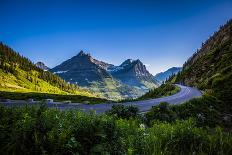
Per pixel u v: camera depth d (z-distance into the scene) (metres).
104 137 6.58
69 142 5.74
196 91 70.19
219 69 101.44
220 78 65.69
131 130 9.66
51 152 5.53
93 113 8.01
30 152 5.54
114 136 7.23
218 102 38.69
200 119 24.39
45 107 7.94
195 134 9.18
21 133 5.74
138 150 7.42
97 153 6.10
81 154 5.91
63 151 5.65
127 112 19.75
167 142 8.53
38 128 6.04
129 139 7.77
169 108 25.47
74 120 7.20
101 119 7.55
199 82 113.88
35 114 7.06
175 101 45.53
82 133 6.53
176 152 7.97
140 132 8.83
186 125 10.24
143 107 34.81
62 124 6.45
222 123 27.42
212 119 27.69
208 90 61.22
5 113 7.03
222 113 33.44
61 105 34.22
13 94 99.12
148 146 7.55
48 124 6.29
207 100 36.62
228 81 60.16
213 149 8.48
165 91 105.38
